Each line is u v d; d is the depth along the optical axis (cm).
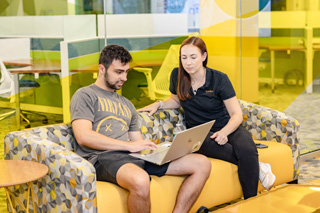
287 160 344
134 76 386
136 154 284
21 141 269
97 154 279
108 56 289
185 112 341
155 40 392
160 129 337
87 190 242
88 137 275
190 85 331
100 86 296
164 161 272
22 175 236
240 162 310
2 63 323
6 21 321
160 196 275
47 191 258
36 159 262
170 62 404
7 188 262
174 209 279
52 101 352
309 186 290
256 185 310
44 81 345
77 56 357
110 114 291
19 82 333
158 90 402
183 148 279
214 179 303
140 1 381
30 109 341
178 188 285
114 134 289
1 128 330
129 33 379
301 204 262
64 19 346
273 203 264
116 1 370
